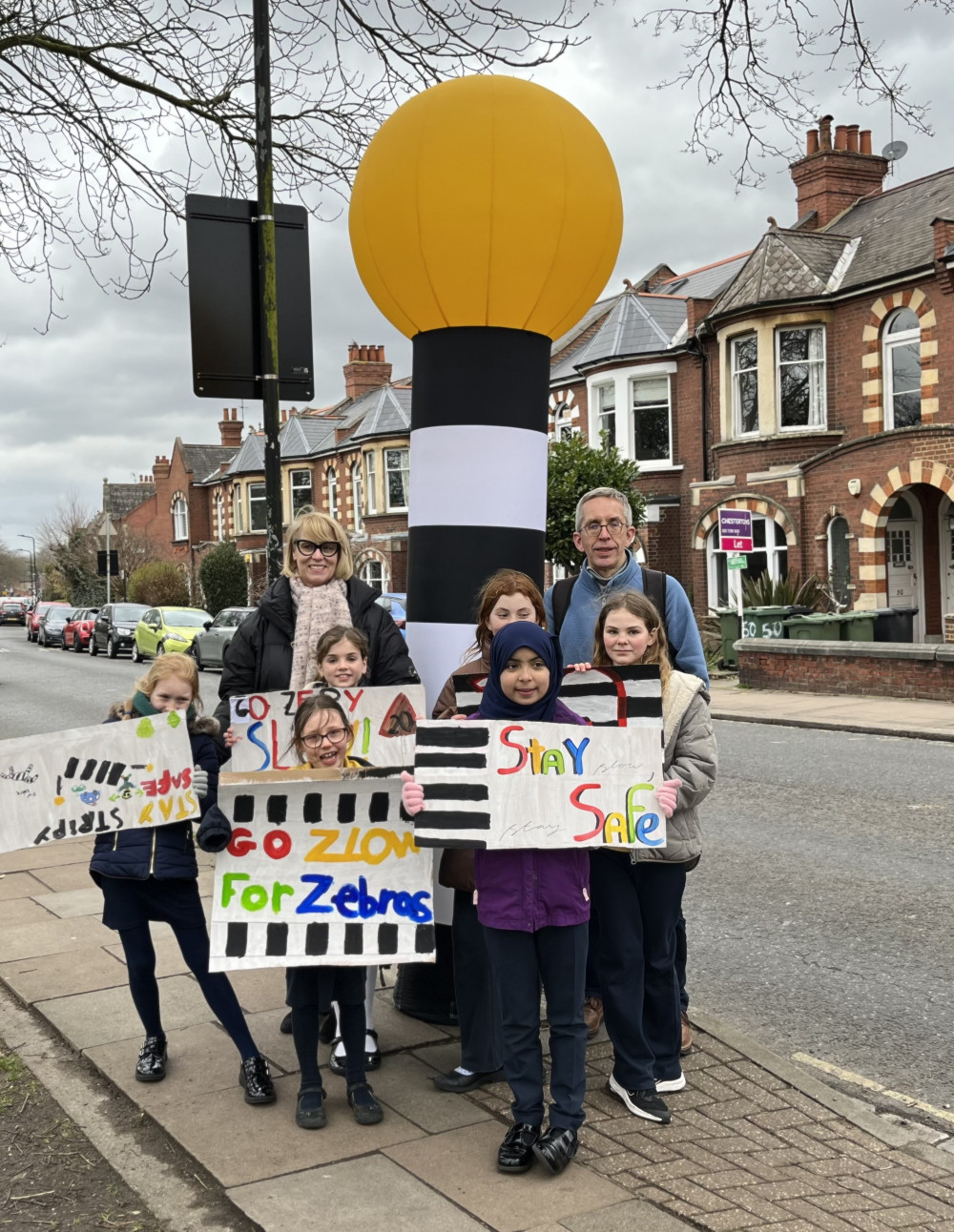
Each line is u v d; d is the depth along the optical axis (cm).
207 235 540
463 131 415
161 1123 359
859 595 1952
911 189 2255
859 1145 349
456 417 445
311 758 380
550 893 333
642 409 2542
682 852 365
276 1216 301
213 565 4097
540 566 465
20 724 1544
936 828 799
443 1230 294
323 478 4188
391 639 427
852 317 2062
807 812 867
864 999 493
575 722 352
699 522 2291
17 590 13175
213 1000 381
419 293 438
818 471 2038
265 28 548
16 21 773
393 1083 391
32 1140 357
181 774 386
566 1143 325
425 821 338
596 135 446
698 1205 307
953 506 2048
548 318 445
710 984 518
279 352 556
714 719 1458
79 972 507
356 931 364
